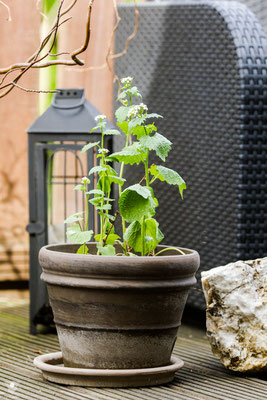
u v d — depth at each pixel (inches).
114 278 89.4
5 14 125.3
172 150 141.8
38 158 123.2
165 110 143.9
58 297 93.5
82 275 90.0
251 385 95.4
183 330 129.3
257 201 125.0
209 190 131.6
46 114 123.4
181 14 139.0
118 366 91.8
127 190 91.6
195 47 135.0
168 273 90.9
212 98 130.5
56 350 111.7
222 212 128.3
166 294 91.9
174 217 141.6
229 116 126.1
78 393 88.7
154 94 147.0
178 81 139.9
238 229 124.4
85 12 166.2
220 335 100.3
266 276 101.1
